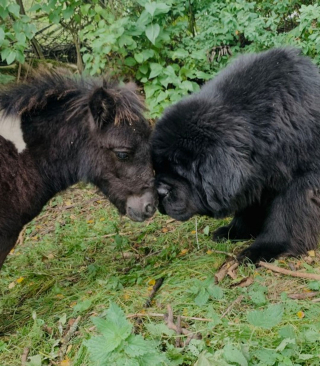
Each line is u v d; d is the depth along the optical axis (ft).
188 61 8.68
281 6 8.63
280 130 5.63
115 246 6.84
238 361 4.20
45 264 6.70
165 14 8.41
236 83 5.84
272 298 5.25
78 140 5.48
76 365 4.72
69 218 7.97
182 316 5.08
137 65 8.96
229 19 8.11
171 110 5.87
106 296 5.62
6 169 5.26
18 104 5.42
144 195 5.51
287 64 5.82
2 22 9.00
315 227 5.96
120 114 5.27
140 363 4.07
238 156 5.49
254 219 6.48
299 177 5.86
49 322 5.39
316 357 4.35
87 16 9.16
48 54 10.81
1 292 6.24
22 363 4.86
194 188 5.71
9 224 5.32
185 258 6.23
